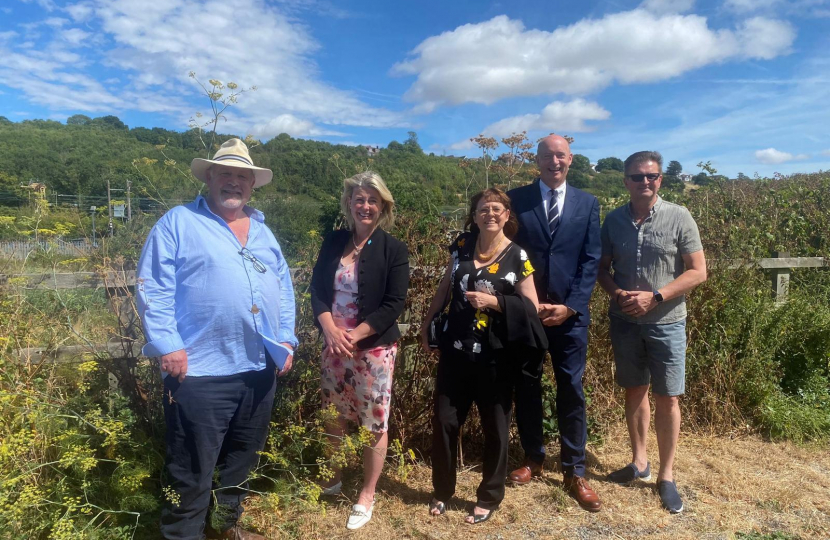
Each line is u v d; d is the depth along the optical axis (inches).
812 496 129.9
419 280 139.8
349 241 116.1
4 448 93.1
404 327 138.1
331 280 113.5
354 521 113.3
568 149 122.3
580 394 125.6
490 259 116.5
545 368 151.5
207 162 98.1
